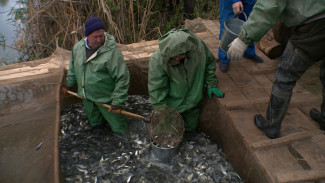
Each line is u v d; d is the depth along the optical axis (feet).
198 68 9.89
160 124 10.50
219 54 11.03
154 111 9.78
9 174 7.27
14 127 8.71
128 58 12.77
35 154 7.73
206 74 10.38
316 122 8.65
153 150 10.12
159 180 9.52
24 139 8.26
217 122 10.21
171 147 9.70
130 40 17.54
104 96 10.36
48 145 7.96
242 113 9.21
